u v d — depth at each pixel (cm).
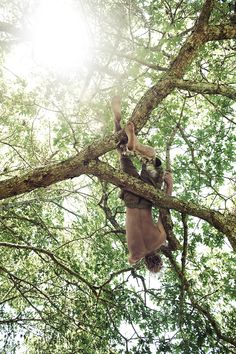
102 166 555
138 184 549
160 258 608
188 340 691
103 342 832
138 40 721
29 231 1092
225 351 710
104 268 970
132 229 580
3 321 900
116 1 820
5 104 873
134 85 694
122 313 814
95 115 700
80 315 888
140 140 873
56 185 1112
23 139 1035
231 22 659
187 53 602
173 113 885
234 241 523
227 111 841
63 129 652
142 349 732
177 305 753
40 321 949
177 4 792
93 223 1053
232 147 856
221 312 793
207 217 542
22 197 1070
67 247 1081
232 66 880
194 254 873
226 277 819
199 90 587
